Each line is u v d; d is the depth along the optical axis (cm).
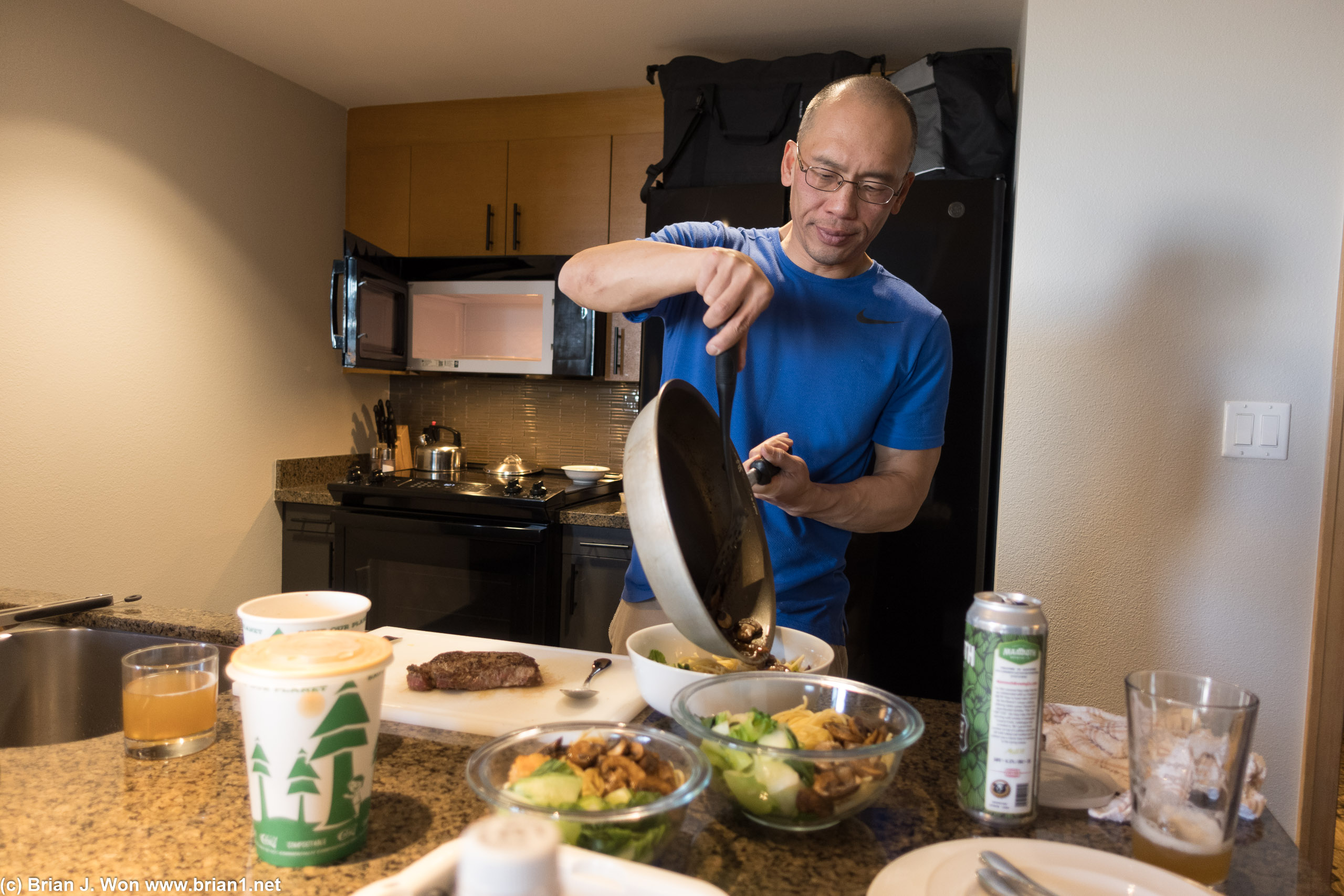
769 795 62
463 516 254
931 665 207
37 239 207
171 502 247
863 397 134
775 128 226
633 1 223
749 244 138
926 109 215
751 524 98
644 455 78
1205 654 173
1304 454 165
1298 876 62
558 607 252
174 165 243
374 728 60
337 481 304
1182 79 167
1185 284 169
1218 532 170
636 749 61
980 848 60
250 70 268
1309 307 163
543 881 30
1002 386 218
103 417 226
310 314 300
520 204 294
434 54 261
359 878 57
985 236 202
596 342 279
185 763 76
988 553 219
